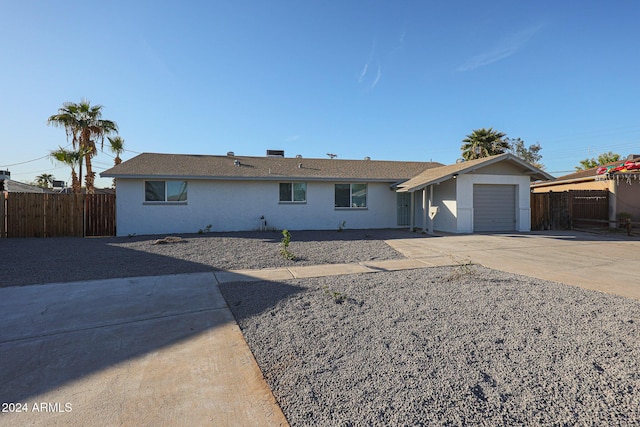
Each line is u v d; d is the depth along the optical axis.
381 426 2.33
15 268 7.55
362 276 6.93
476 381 2.88
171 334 4.01
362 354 3.41
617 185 17.44
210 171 15.46
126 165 15.06
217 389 2.84
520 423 2.35
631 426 2.30
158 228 14.69
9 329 4.16
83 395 2.76
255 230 15.91
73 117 20.59
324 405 2.60
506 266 7.89
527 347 3.49
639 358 3.21
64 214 13.82
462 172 14.36
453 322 4.20
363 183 17.55
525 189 15.91
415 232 15.57
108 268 7.62
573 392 2.70
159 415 2.49
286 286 6.11
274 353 3.49
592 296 5.24
